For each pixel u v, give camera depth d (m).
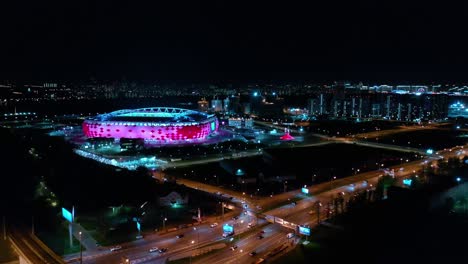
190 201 158.38
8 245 121.00
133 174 189.12
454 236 115.44
